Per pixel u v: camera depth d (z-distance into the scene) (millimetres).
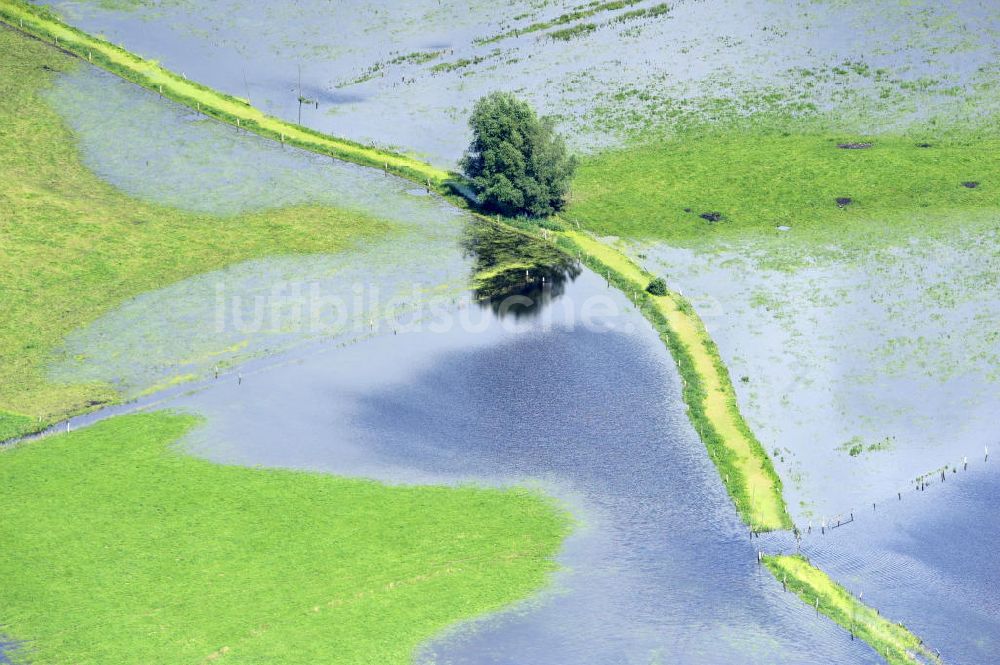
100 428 123125
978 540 107562
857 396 129000
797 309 146125
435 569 103562
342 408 127500
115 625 96438
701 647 96250
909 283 149750
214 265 155375
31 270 151125
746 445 121375
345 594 100250
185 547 105500
